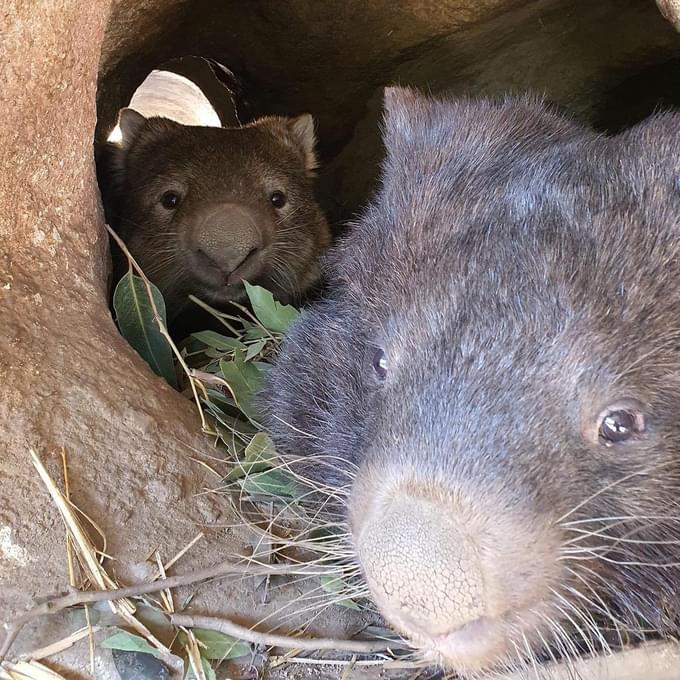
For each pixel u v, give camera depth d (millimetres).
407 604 257
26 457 345
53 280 397
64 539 338
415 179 365
